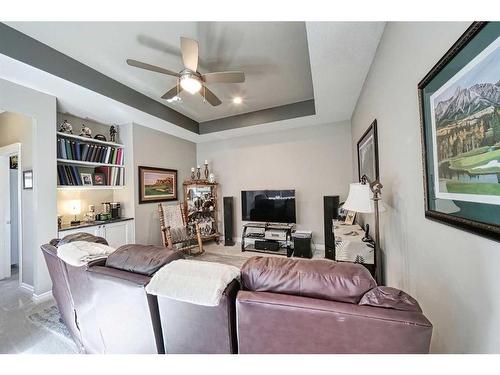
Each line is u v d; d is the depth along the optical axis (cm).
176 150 464
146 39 212
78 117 344
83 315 138
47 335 180
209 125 454
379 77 183
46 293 246
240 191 482
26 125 263
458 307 90
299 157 429
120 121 366
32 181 249
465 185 81
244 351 86
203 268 100
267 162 456
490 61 69
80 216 336
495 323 71
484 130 71
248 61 253
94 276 116
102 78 267
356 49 188
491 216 69
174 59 243
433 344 110
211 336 95
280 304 78
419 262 124
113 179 359
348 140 392
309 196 423
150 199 399
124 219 353
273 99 362
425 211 110
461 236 87
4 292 259
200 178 508
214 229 484
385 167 177
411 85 126
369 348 71
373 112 207
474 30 74
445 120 92
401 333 68
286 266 92
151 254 119
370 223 246
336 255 238
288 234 395
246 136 475
